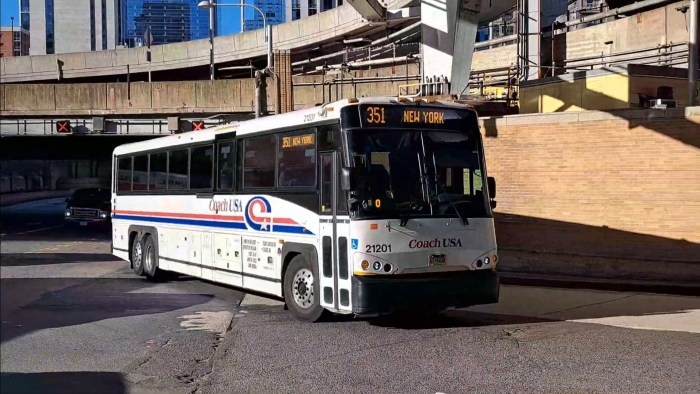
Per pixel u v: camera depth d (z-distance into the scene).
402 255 9.88
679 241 14.86
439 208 10.22
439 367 8.19
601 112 15.71
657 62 23.81
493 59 35.16
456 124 10.66
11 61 59.94
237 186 13.00
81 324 10.97
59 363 8.52
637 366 8.16
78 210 33.31
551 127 16.42
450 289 10.03
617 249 15.55
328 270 10.36
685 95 20.11
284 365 8.36
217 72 63.19
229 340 9.76
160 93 33.59
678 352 8.82
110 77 63.28
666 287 14.20
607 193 15.67
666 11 25.25
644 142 15.21
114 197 18.86
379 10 31.09
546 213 16.50
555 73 27.34
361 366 8.27
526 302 12.84
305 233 10.92
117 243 18.61
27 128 35.16
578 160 16.06
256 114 30.53
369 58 42.38
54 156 51.16
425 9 23.53
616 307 12.18
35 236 29.67
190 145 14.91
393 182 10.05
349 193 9.85
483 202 10.62
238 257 12.92
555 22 27.67
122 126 34.84
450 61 23.12
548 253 16.41
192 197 14.71
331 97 32.47
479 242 10.44
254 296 13.89
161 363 8.53
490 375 7.84
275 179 11.80
